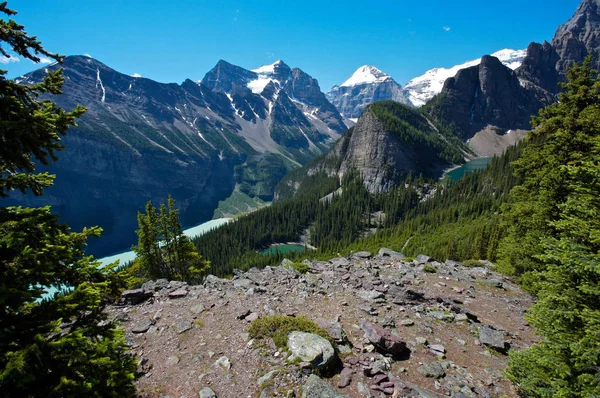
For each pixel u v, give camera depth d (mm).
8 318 5535
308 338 10281
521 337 13523
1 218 5762
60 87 6660
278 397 8242
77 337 5531
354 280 17312
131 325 12453
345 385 8789
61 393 5207
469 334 12938
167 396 8727
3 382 4828
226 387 8914
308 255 112625
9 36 5656
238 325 12242
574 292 8797
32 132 5715
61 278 6465
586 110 17922
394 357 10594
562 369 7922
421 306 14789
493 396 9211
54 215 6250
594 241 8195
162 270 37156
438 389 9172
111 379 5961
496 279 21516
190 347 10930
